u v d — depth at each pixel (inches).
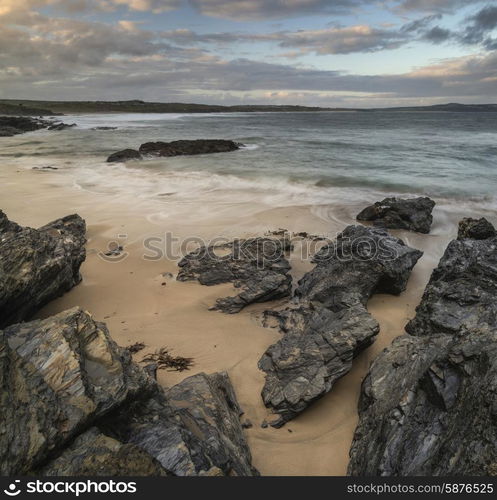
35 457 184.2
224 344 379.2
